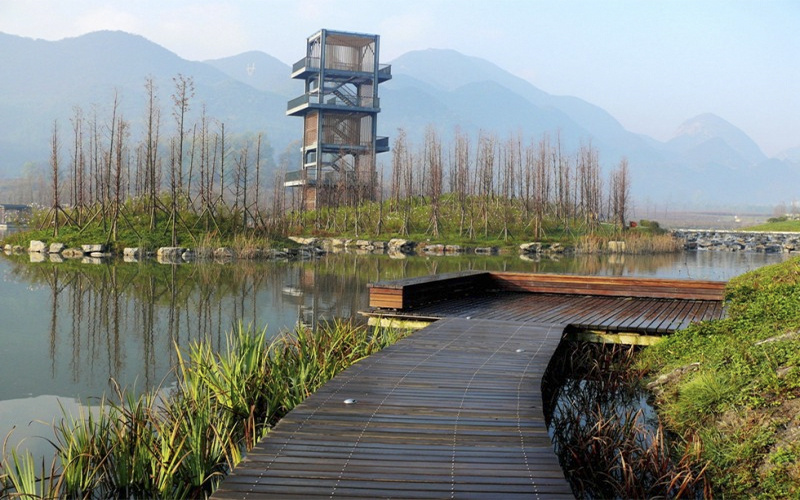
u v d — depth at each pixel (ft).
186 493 24.91
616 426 30.07
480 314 48.65
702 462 25.93
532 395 27.07
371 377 29.71
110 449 25.61
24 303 72.38
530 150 297.53
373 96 222.48
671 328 43.04
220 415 30.12
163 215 151.94
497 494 17.87
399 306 49.19
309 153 241.96
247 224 158.10
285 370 35.09
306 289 86.22
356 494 17.76
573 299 59.62
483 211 211.82
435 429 22.86
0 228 272.10
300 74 230.07
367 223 205.46
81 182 159.63
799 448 23.26
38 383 42.42
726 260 169.99
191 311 68.44
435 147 252.21
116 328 59.57
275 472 19.10
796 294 39.75
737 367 30.68
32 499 22.86
